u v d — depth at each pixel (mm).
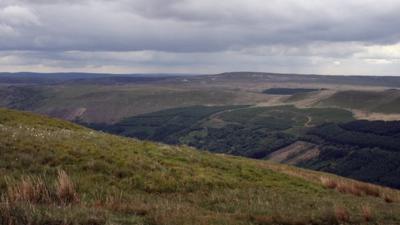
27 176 17453
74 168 21125
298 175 33031
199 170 26484
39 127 38594
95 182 19562
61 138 28172
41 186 15297
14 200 13906
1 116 41594
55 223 11609
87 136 32312
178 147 36719
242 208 17766
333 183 29703
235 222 14445
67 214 12305
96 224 12164
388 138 186125
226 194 21312
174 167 25562
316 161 177375
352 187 28688
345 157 171250
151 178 22016
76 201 15133
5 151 21547
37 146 23656
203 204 18672
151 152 29688
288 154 197250
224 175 26859
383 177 145500
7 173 17984
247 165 32438
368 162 161125
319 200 22219
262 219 15250
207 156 33969
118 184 20156
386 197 27125
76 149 24469
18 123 39312
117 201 15875
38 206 13070
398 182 139125
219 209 17641
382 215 18203
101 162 22516
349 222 16406
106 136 36062
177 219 13656
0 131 26781
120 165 23109
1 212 11523
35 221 11391
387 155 162125
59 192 15344
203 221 13844
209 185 23391
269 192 23625
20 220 11352
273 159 196125
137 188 20516
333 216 16375
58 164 21406
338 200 23109
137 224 12641
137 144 32688
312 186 28547
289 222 15383
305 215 16344
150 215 13820
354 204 21828
